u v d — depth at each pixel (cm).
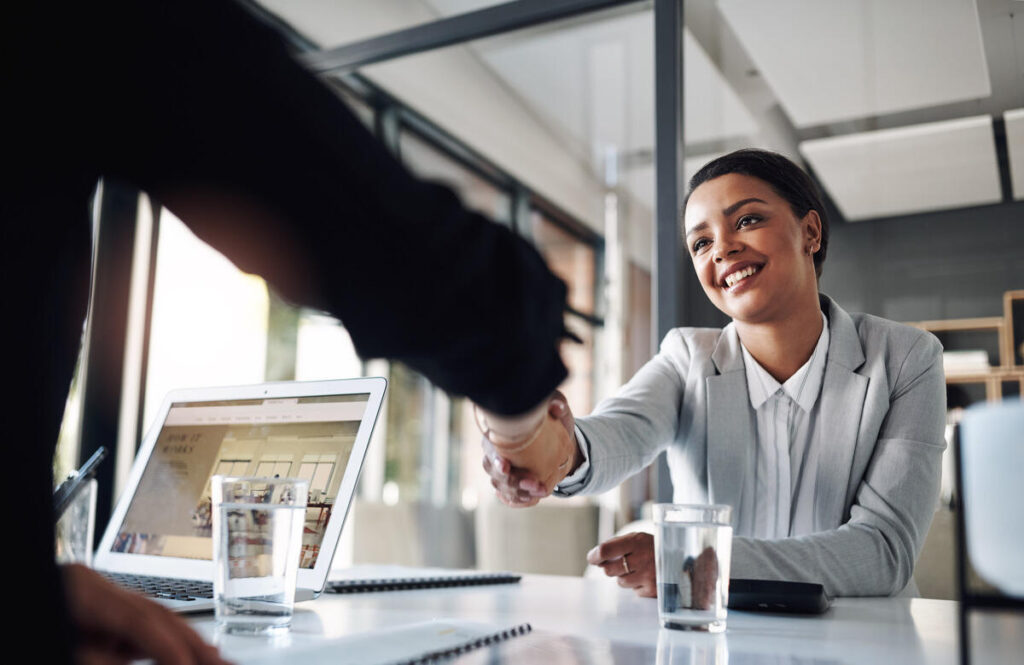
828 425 130
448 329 45
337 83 302
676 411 141
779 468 133
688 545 75
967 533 39
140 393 282
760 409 135
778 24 273
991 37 252
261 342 395
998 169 258
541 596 99
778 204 131
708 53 251
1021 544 37
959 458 39
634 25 381
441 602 93
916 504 118
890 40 271
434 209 44
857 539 108
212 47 41
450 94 439
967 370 249
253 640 67
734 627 77
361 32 313
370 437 94
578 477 114
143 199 286
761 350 135
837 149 288
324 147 41
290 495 71
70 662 37
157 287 292
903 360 129
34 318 41
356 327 46
